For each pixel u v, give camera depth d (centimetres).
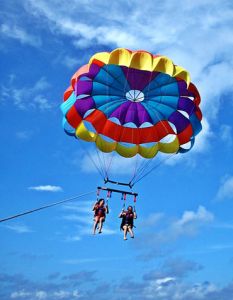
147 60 2000
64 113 2130
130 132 2209
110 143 2212
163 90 2114
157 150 2214
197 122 2150
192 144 2223
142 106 2195
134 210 1964
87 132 2162
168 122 2194
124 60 2009
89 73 2042
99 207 1936
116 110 2178
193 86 2127
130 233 1934
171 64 2022
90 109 2131
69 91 2183
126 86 2114
